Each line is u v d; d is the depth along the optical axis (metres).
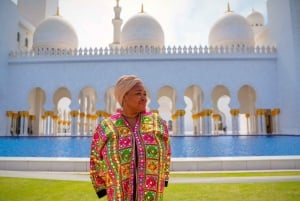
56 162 6.91
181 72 23.06
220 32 27.00
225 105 34.47
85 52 23.58
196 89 27.69
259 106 22.94
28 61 23.62
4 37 23.20
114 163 1.64
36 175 6.11
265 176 5.86
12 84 23.62
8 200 3.96
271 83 23.09
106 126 1.75
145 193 1.61
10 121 23.27
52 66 23.61
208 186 4.82
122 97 1.78
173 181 5.31
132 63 23.27
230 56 23.09
